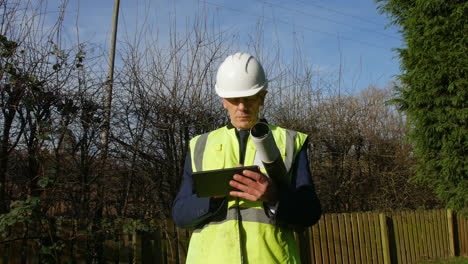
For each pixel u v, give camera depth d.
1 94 4.10
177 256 4.45
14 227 3.71
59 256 3.85
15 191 4.18
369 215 6.54
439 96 7.75
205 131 5.88
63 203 4.39
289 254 1.83
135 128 5.20
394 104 8.50
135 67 5.54
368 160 9.34
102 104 4.80
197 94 5.95
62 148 4.35
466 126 7.52
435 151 8.03
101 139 4.75
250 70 1.97
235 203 1.83
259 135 1.61
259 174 1.63
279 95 7.89
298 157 1.92
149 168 5.28
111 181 4.93
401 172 9.48
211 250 1.82
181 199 1.95
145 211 5.17
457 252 8.05
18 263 3.67
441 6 7.69
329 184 8.28
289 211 1.72
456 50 7.56
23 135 4.23
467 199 7.60
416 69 7.86
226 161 1.94
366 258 6.30
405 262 7.07
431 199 9.88
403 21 8.25
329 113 8.73
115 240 4.15
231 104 1.98
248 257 1.76
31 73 4.25
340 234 6.00
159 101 5.51
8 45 4.07
